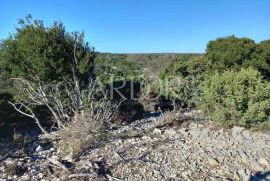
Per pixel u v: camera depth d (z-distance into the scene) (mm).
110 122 12078
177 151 8305
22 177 7395
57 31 12594
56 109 11891
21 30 12789
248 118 9609
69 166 7801
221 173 7242
